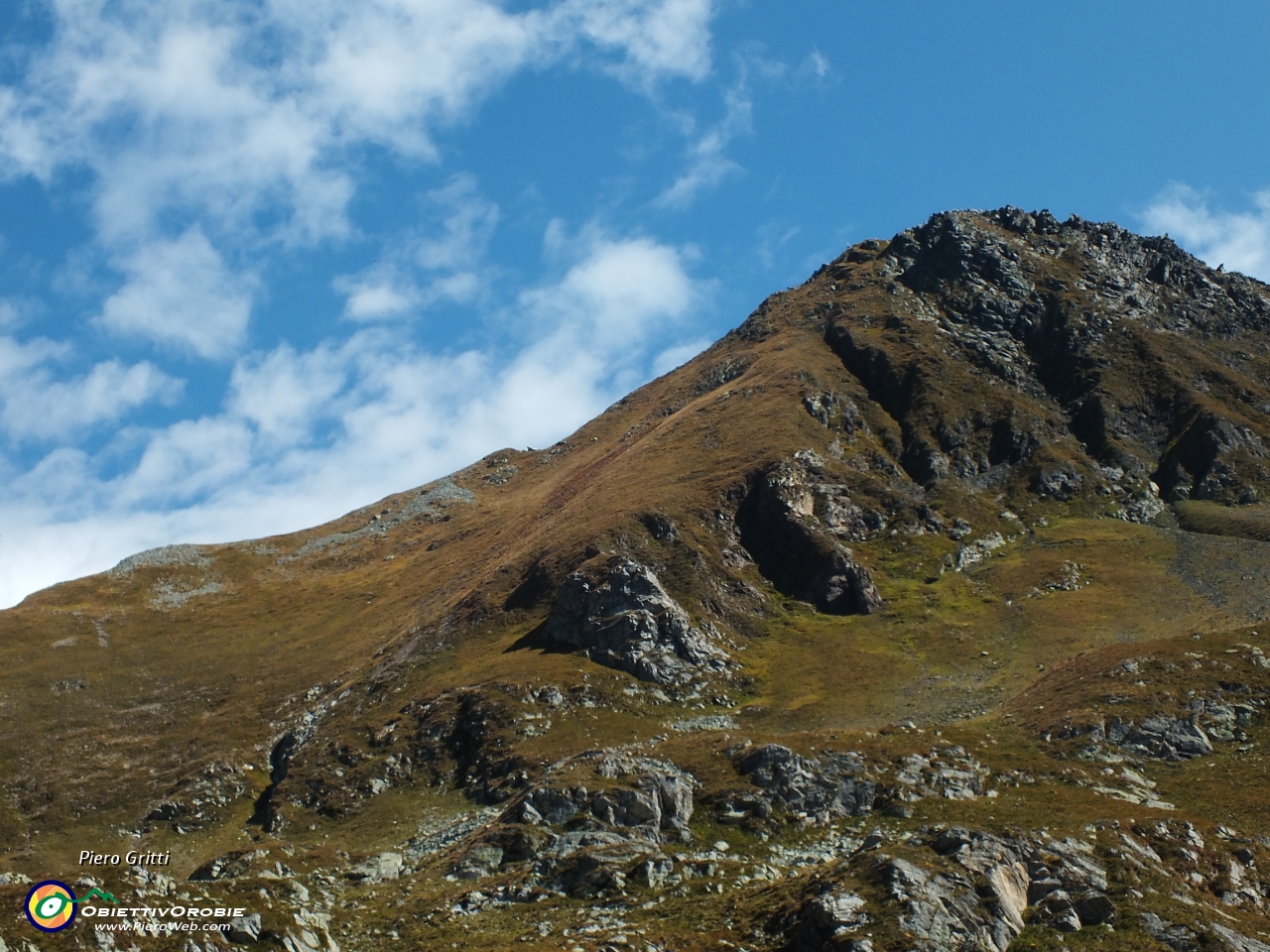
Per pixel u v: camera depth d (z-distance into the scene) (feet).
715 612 456.04
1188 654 335.67
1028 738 307.17
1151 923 184.65
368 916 222.28
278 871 253.85
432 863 261.65
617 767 285.23
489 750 357.00
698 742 302.45
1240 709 303.27
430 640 472.44
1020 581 488.85
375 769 369.30
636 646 406.82
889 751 286.05
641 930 201.67
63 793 423.23
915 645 437.99
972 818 250.37
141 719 489.67
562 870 236.63
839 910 182.50
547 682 386.32
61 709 497.87
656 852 241.96
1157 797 269.44
